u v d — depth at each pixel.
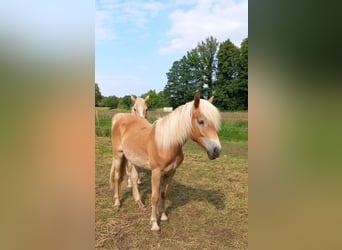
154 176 2.72
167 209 3.29
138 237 2.71
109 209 3.29
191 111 2.48
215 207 3.28
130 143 3.01
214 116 2.42
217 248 2.53
